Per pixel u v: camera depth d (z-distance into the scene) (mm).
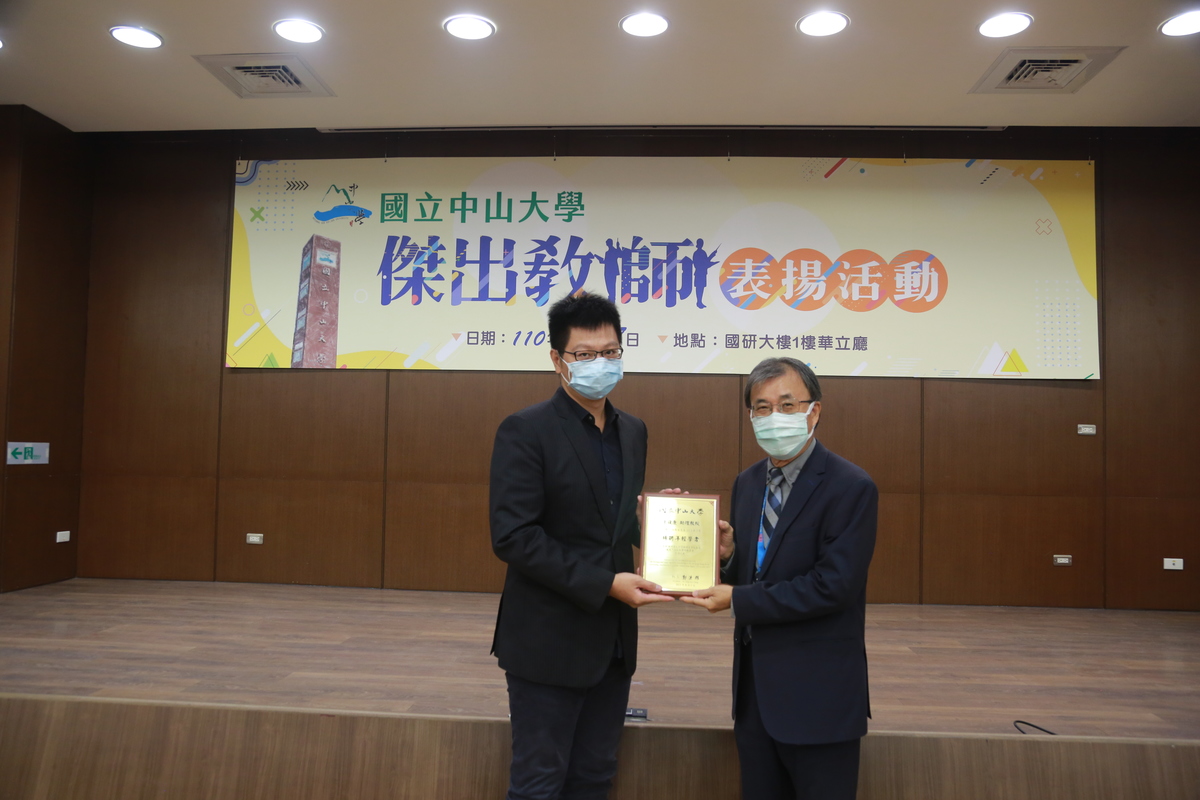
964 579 4574
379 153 4836
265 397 4848
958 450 4605
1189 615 4363
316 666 3010
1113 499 4559
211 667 2967
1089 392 4590
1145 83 3984
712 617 4066
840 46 3689
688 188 4723
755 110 4418
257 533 4816
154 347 4914
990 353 4609
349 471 4789
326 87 4191
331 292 4820
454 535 4715
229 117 4594
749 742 1791
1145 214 4609
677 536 1850
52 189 4668
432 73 4023
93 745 2494
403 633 3605
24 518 4512
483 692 2705
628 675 1891
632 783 2395
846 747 1657
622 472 1849
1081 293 4602
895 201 4676
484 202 4785
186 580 4836
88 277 4957
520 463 1736
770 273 4680
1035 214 4637
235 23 3564
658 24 3533
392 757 2420
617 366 1790
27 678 2781
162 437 4887
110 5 3424
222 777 2445
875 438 4625
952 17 3424
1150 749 2367
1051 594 4543
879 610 4402
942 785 2363
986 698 2787
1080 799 2348
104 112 4539
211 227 4910
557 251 4746
